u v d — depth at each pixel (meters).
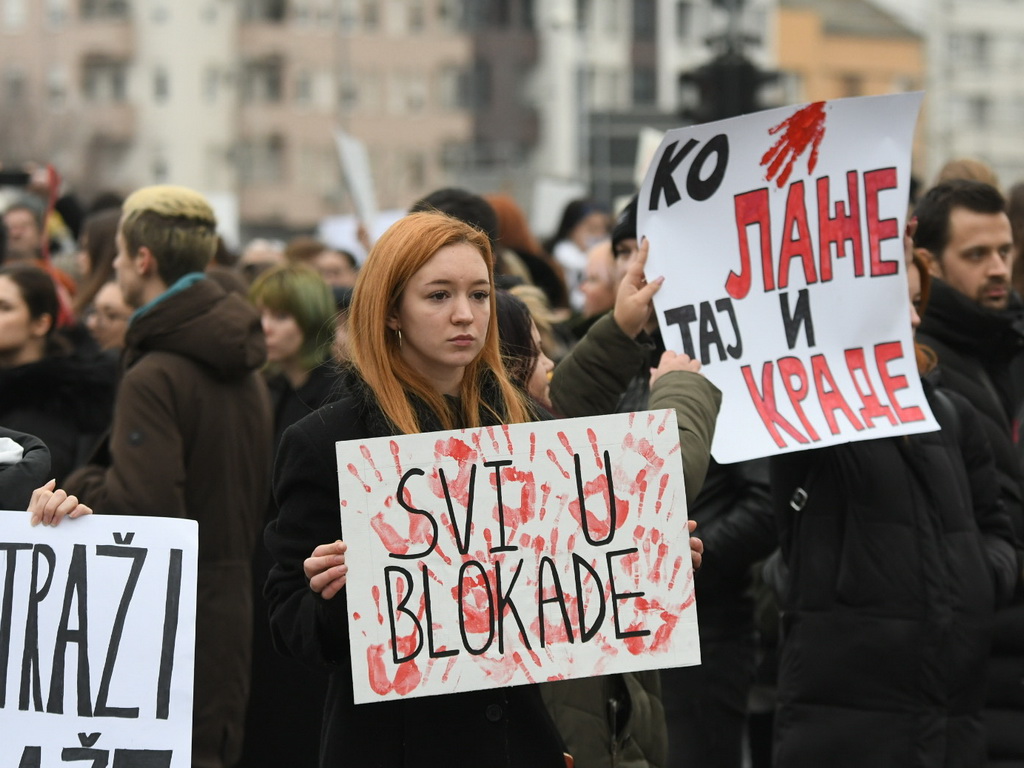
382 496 3.89
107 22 72.69
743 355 5.08
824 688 5.21
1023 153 79.06
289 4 73.88
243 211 73.25
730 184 5.11
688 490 4.32
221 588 6.08
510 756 4.00
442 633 3.89
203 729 6.01
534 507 3.97
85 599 4.21
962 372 6.00
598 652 3.96
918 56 77.19
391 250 3.98
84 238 8.42
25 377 6.85
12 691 4.20
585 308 7.66
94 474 6.12
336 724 4.05
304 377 7.38
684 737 6.18
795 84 74.25
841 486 5.23
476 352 4.01
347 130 74.12
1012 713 5.81
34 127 69.75
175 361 6.01
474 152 73.88
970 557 5.24
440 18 74.75
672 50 73.38
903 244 5.17
